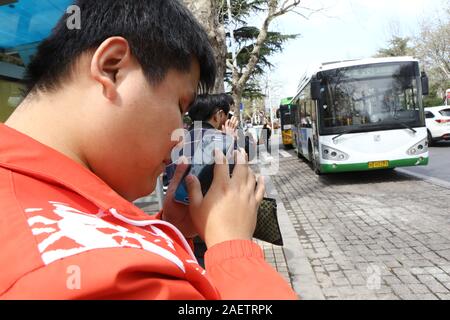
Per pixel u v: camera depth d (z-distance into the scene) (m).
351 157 9.03
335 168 9.16
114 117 0.70
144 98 0.72
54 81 0.72
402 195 7.91
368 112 8.99
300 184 10.35
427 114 16.72
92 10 0.72
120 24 0.71
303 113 13.30
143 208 3.49
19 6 0.85
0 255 0.52
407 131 8.93
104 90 0.70
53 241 0.53
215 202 0.90
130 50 0.71
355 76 9.05
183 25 0.79
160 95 0.74
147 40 0.72
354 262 4.54
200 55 0.83
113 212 0.66
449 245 4.79
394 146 8.95
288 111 21.59
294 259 4.68
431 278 3.92
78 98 0.71
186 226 1.05
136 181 0.77
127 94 0.70
